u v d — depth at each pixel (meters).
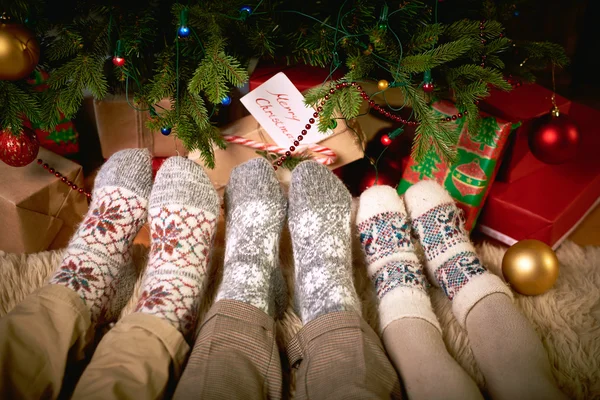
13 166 0.98
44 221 1.06
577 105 1.39
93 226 0.93
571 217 1.15
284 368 0.87
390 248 1.00
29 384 0.70
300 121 1.04
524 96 1.18
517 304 0.99
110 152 1.20
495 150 1.04
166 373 0.72
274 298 0.92
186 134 0.92
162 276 0.88
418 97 0.93
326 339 0.76
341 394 0.68
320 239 0.94
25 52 0.79
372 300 1.00
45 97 0.91
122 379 0.67
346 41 0.95
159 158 1.21
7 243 1.06
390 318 0.86
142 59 0.98
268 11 0.94
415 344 0.80
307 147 1.09
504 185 1.17
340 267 0.91
